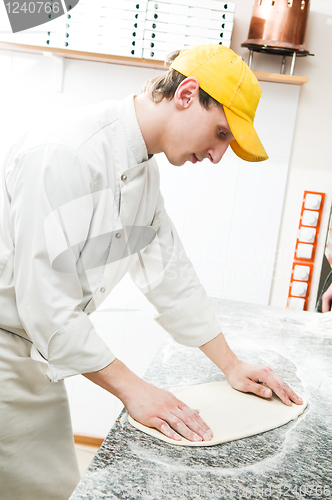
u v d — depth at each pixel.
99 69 2.01
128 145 0.89
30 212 0.77
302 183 2.05
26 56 2.04
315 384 0.99
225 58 0.83
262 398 0.89
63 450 1.13
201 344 1.01
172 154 0.91
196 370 1.01
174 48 1.81
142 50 1.82
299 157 2.03
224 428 0.74
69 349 0.76
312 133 2.02
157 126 0.88
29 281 0.77
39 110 2.07
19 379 0.98
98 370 0.76
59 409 1.11
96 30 1.81
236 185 2.05
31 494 1.08
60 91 2.04
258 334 1.32
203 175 2.06
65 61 2.01
